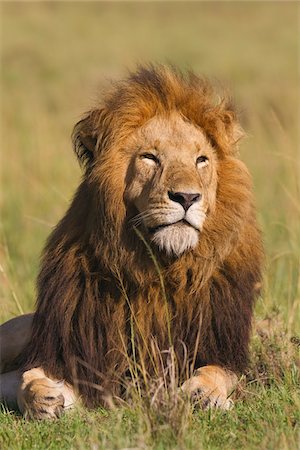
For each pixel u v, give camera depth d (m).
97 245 10.02
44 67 46.28
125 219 9.96
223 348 10.37
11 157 28.50
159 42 54.00
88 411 9.85
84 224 10.27
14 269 16.55
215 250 10.04
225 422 8.95
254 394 9.88
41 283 10.55
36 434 8.77
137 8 64.12
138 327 10.02
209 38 55.56
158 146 9.96
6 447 8.52
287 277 15.12
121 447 8.02
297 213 18.30
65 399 9.92
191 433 8.37
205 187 9.94
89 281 10.16
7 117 35.94
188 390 9.31
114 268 10.00
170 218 9.55
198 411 9.34
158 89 10.21
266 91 40.22
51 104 39.00
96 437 8.29
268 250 15.95
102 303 10.16
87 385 10.13
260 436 8.45
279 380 10.41
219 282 10.24
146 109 10.13
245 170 10.38
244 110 11.26
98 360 10.16
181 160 9.88
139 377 9.96
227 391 10.03
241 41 54.44
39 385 9.59
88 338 10.16
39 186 24.41
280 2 64.69
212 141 10.28
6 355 11.45
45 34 54.31
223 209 10.09
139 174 9.92
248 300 10.53
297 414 8.98
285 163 23.62
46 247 10.75
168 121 10.15
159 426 8.30
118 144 10.06
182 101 10.21
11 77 44.03
